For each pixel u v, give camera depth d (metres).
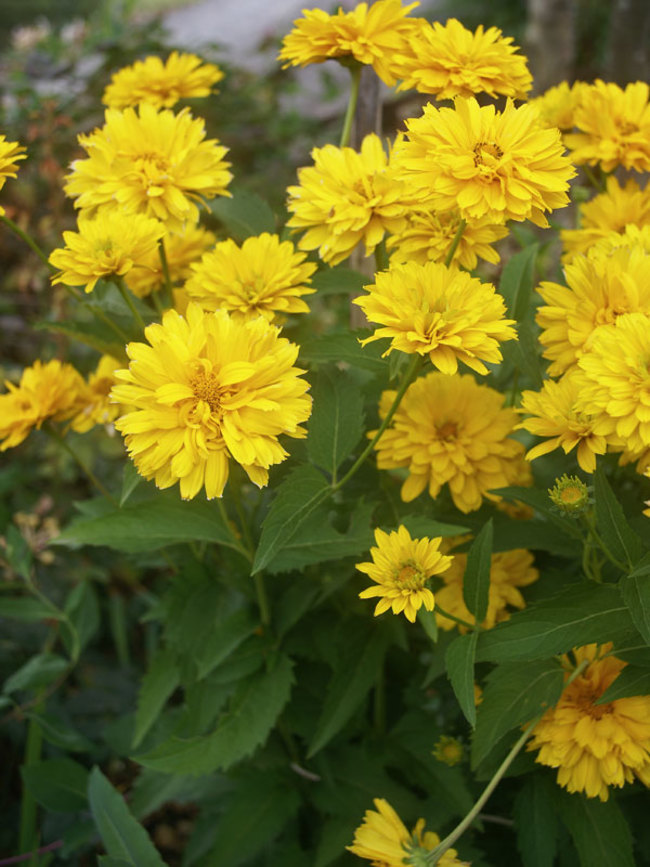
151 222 0.38
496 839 0.45
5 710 0.62
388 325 0.33
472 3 1.84
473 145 0.34
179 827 0.64
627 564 0.34
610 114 0.45
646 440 0.31
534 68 1.05
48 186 0.86
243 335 0.32
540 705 0.35
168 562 0.48
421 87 0.41
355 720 0.48
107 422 0.47
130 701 0.65
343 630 0.44
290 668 0.43
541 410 0.35
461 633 0.40
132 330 0.45
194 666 0.45
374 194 0.39
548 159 0.34
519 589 0.43
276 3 2.43
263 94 1.20
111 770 0.65
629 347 0.32
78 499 0.77
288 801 0.47
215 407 0.32
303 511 0.35
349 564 0.43
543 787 0.39
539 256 0.52
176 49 0.90
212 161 0.42
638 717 0.35
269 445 0.32
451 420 0.41
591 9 1.59
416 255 0.40
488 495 0.42
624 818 0.38
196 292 0.40
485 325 0.32
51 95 0.83
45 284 0.87
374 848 0.35
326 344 0.38
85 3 2.08
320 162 0.41
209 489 0.32
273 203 0.96
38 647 0.65
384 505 0.43
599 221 0.45
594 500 0.34
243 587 0.44
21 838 0.54
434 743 0.44
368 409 0.44
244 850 0.45
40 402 0.46
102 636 0.72
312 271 0.40
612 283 0.36
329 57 0.43
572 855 0.42
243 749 0.41
